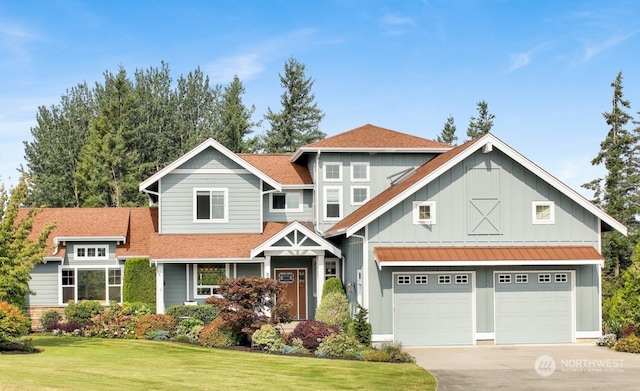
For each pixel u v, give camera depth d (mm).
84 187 63031
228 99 68125
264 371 20203
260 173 34312
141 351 23859
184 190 34312
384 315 27719
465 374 21469
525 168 28641
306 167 38531
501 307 28484
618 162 45594
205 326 28312
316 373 20172
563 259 27703
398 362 23375
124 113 64750
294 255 31359
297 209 36625
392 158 35719
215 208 34469
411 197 28109
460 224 28219
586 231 28906
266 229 35062
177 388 16734
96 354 22625
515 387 19344
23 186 23891
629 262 45906
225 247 32875
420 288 28078
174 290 33281
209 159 34594
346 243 31938
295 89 70625
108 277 34344
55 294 33875
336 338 24500
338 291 30250
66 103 75938
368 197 35406
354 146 34875
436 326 28047
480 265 27656
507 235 28422
